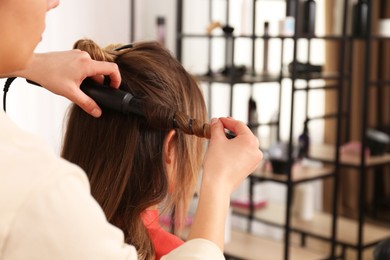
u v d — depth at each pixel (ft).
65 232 2.30
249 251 10.71
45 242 2.28
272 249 10.87
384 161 12.04
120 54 3.74
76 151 3.58
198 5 14.15
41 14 2.57
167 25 14.07
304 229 11.83
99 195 3.50
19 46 2.54
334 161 11.66
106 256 2.39
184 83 3.77
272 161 11.07
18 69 2.64
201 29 14.21
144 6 13.60
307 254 10.97
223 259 2.69
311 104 14.93
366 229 12.40
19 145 2.41
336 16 14.56
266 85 14.70
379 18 15.24
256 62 14.34
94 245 2.36
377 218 15.65
